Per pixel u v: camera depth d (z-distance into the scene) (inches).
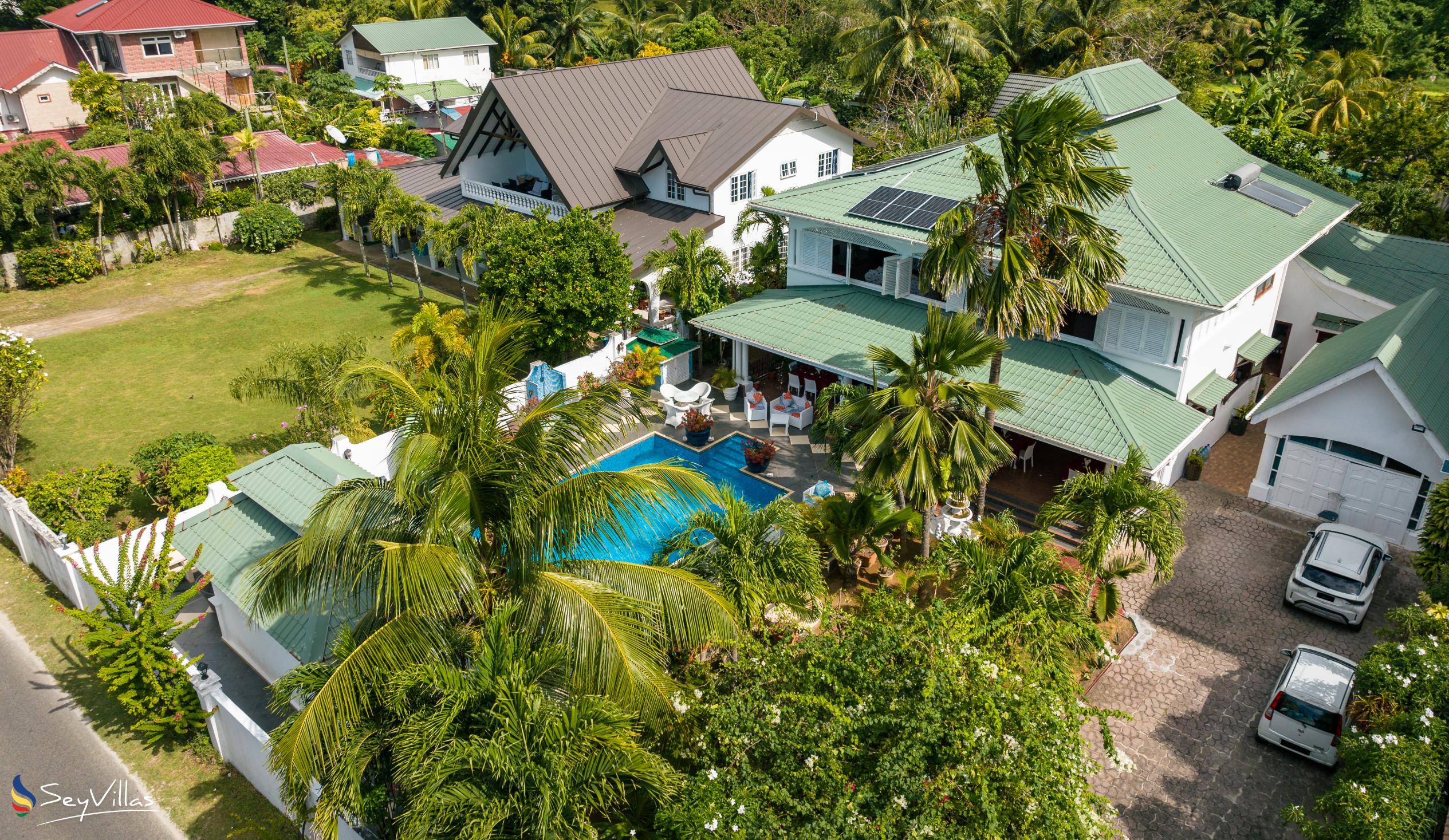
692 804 516.1
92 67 2564.0
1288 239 1046.4
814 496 952.3
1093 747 720.3
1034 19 2696.9
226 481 981.2
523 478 562.6
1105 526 761.6
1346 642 820.6
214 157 1914.4
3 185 1608.0
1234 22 3031.5
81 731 761.6
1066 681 588.4
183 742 752.3
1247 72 3063.5
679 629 586.9
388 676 516.4
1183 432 919.0
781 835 506.0
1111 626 842.8
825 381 1200.8
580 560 611.5
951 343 775.7
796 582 708.7
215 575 790.5
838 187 1206.9
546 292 1204.5
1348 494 965.8
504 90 1534.2
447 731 490.0
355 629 586.2
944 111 2230.6
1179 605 874.1
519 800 468.8
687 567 693.3
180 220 1850.4
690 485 587.2
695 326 1259.8
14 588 934.4
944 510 919.0
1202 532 975.6
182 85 2753.4
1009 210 786.8
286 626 725.3
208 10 2785.4
